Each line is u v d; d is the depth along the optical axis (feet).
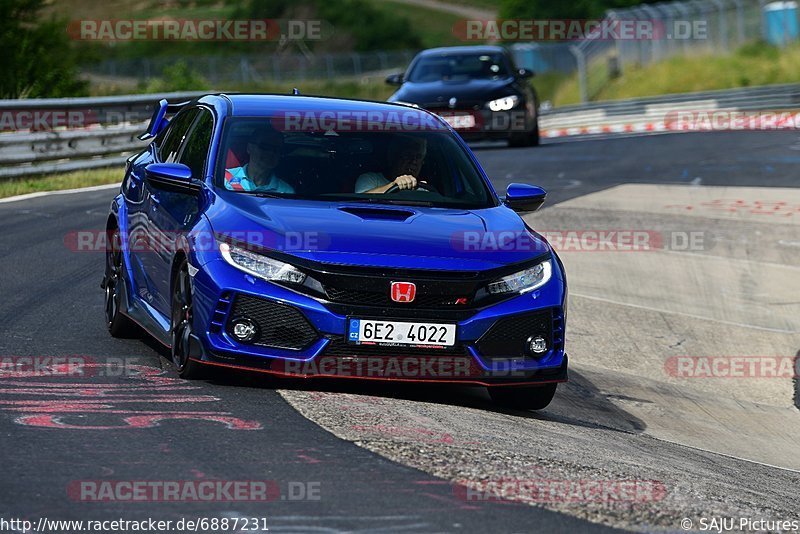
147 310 83.66
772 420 96.73
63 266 123.24
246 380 74.02
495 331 71.77
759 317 127.85
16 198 180.65
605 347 113.60
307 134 83.61
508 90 256.32
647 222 174.70
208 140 82.84
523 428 69.97
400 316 69.77
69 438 57.62
